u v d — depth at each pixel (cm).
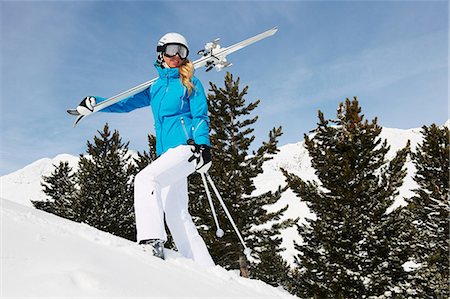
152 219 299
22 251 167
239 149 1557
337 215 1171
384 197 1191
